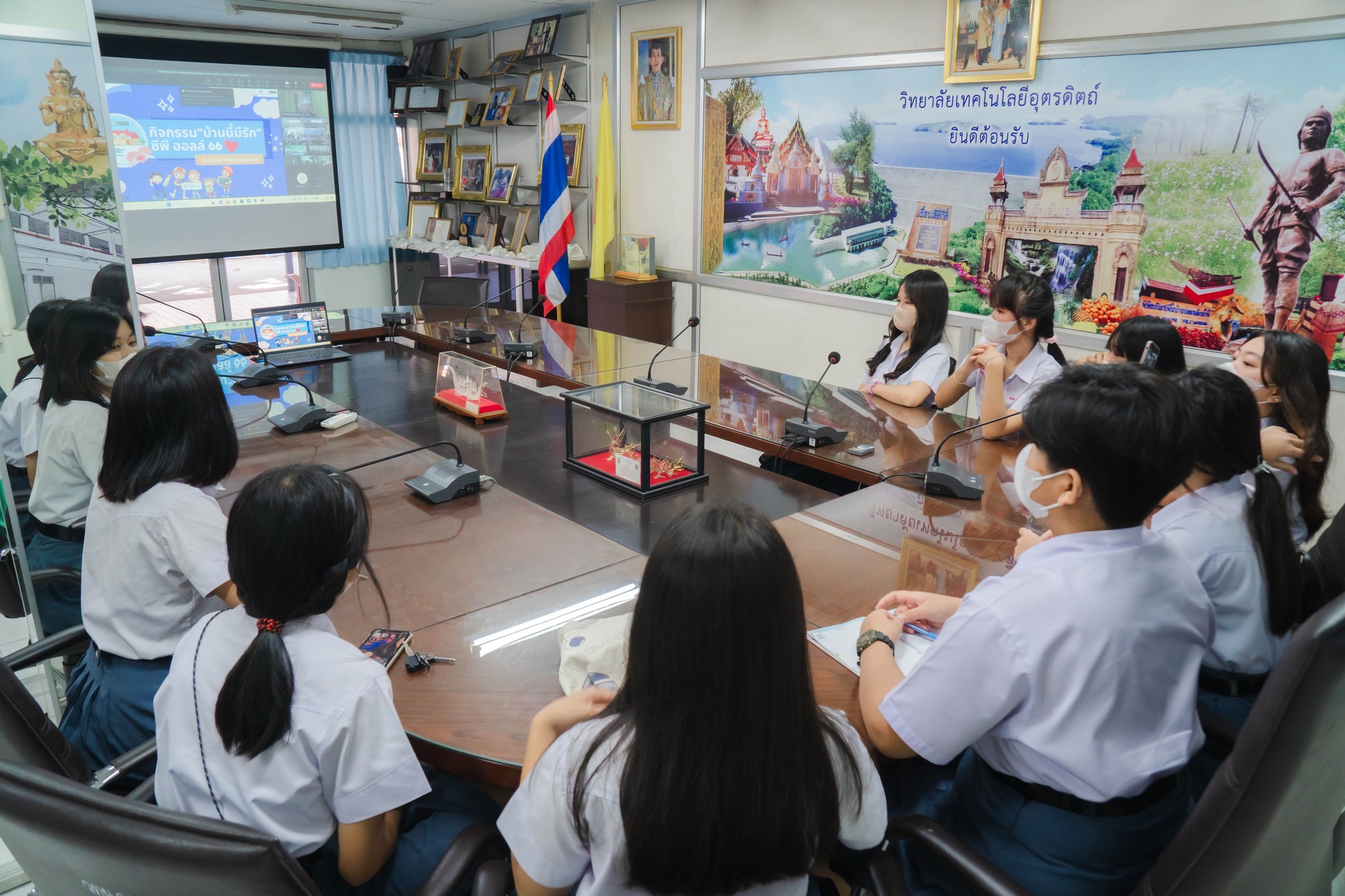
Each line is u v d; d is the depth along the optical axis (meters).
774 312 5.78
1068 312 4.38
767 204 5.63
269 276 8.74
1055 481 1.17
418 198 8.15
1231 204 3.75
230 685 1.15
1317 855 1.23
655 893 0.92
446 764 1.37
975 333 4.75
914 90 4.72
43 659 1.68
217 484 1.71
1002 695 1.15
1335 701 0.96
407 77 7.79
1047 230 4.36
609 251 6.83
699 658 0.86
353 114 8.07
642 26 6.09
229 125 7.48
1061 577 1.14
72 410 2.03
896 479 2.52
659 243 6.43
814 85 5.17
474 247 7.58
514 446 2.88
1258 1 3.51
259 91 7.56
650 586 0.88
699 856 0.88
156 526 1.61
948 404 3.22
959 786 1.37
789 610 0.88
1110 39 3.95
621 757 0.92
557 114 6.49
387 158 8.38
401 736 1.22
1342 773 1.11
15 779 0.95
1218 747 1.48
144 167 7.16
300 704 1.17
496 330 4.70
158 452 1.62
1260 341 2.07
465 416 3.20
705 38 5.71
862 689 1.38
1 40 1.85
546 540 2.11
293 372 3.83
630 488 2.46
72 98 1.97
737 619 0.85
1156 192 3.95
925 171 4.77
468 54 7.57
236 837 0.90
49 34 1.92
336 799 1.19
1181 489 1.60
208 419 1.64
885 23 4.77
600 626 1.55
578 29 6.57
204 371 1.64
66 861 0.99
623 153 6.52
